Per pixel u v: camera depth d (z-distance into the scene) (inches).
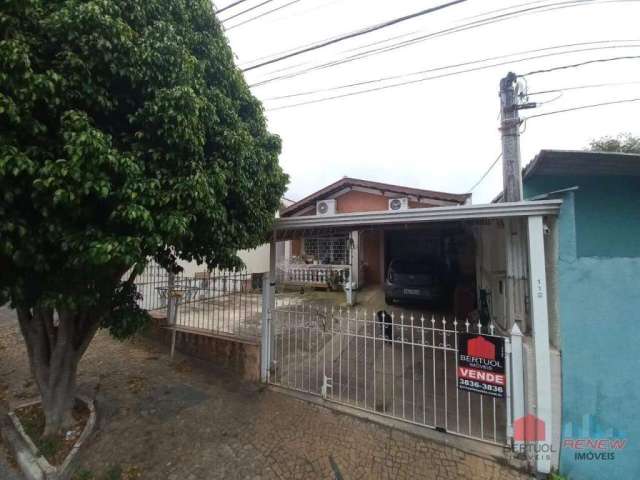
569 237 108.9
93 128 78.8
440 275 327.0
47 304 85.0
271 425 136.5
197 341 211.3
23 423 136.5
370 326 271.6
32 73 71.1
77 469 113.2
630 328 104.0
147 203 86.3
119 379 181.5
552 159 135.5
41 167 73.0
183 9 111.1
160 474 109.7
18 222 72.9
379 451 119.2
